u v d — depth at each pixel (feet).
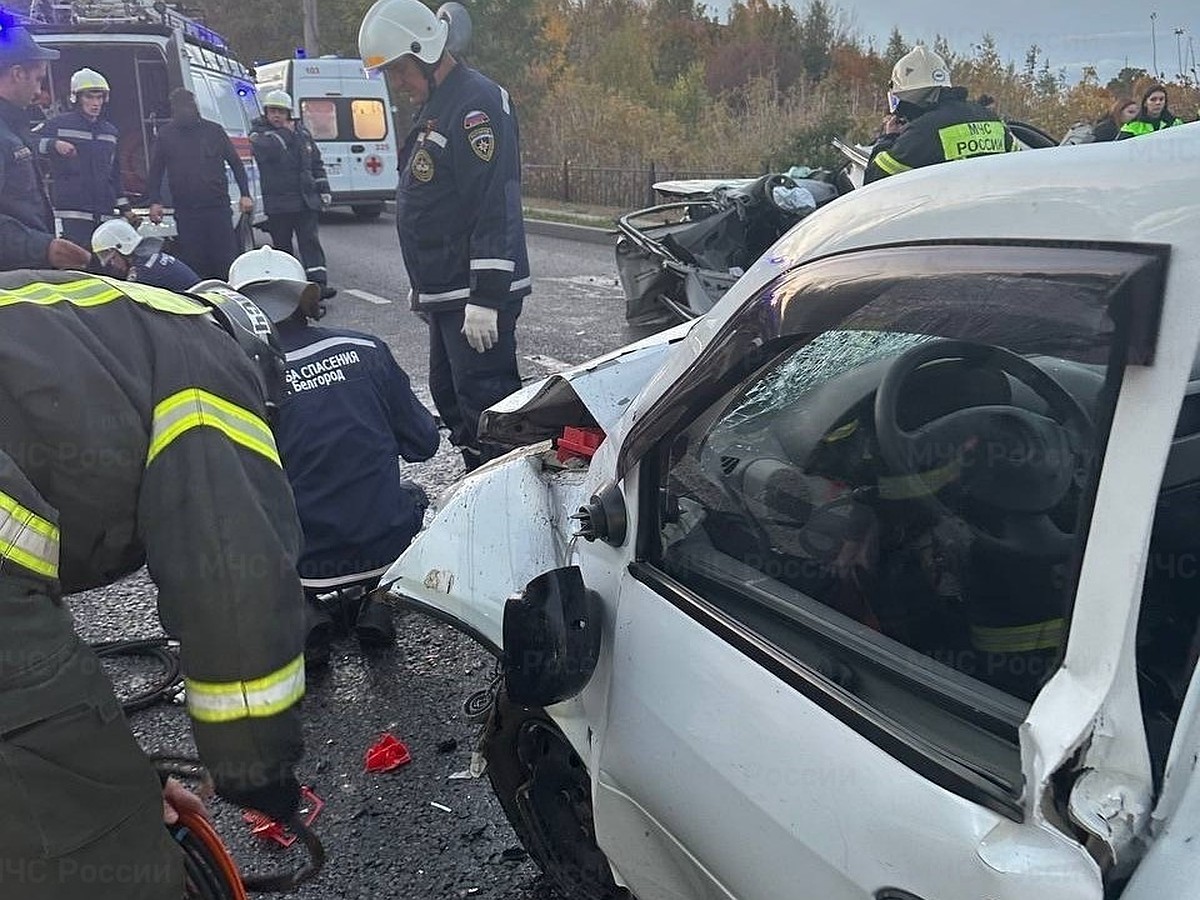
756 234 18.62
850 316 4.04
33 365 4.08
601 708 5.53
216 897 5.83
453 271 13.43
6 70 17.10
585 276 33.96
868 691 4.02
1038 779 3.13
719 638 4.72
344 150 50.93
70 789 4.24
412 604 7.21
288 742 4.69
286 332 10.26
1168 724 3.44
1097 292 3.13
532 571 6.61
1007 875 3.17
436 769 9.05
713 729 4.55
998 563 4.03
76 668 4.21
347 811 8.55
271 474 4.61
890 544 4.48
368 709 9.97
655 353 8.39
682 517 5.31
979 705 3.69
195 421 4.35
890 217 4.04
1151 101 17.81
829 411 5.00
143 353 4.40
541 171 57.57
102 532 4.39
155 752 9.30
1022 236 3.47
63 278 4.47
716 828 4.56
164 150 25.09
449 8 12.95
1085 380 4.15
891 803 3.65
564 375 8.31
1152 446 3.02
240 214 29.43
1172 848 3.02
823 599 4.59
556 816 7.13
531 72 69.82
